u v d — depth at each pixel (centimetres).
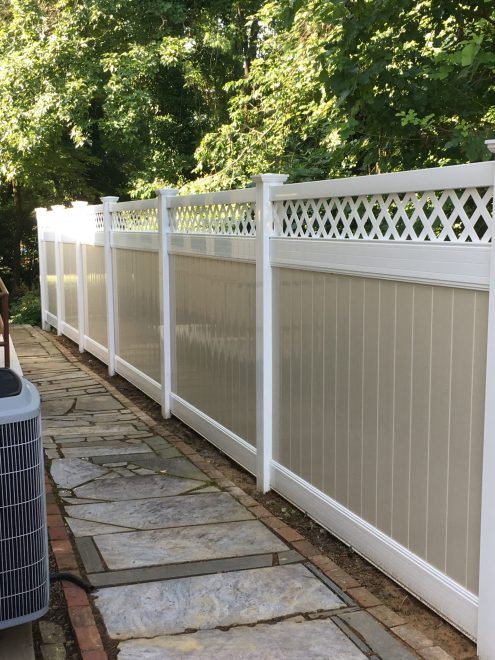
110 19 1487
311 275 377
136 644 269
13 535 250
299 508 404
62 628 283
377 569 331
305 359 389
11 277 2116
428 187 280
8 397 252
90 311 947
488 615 252
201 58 1555
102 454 526
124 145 1709
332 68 456
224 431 511
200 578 323
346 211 390
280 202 411
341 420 354
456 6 418
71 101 1419
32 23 1464
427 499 289
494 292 242
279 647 266
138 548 357
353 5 427
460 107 428
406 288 296
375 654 262
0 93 1433
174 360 627
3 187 1950
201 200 530
